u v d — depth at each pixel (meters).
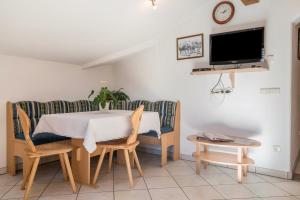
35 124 3.28
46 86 3.68
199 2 3.39
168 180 2.81
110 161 3.13
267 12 2.95
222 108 3.33
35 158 2.37
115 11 2.83
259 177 2.90
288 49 2.80
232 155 3.05
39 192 2.47
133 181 2.77
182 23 3.69
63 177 2.92
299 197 2.33
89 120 2.38
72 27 2.88
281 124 2.87
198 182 2.74
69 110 3.75
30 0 2.25
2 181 2.81
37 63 3.55
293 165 3.04
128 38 3.63
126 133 2.80
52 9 2.45
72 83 4.08
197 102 3.56
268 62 2.93
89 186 2.63
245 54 3.02
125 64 4.54
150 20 3.33
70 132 2.59
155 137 3.42
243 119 3.15
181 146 3.74
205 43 3.47
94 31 3.12
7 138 3.11
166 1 3.05
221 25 3.32
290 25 2.78
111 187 2.60
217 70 3.10
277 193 2.43
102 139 2.52
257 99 3.03
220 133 3.34
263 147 2.99
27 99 3.42
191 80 3.62
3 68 3.14
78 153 2.76
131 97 4.46
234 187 2.59
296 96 3.28
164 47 3.91
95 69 4.48
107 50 3.84
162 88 3.98
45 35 2.89
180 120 3.74
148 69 4.17
